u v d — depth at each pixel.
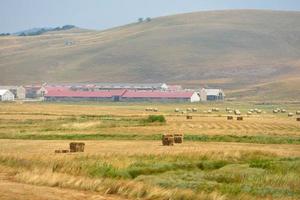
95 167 98.94
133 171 101.38
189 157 121.88
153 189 76.00
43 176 84.31
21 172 91.25
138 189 75.62
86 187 78.94
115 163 107.69
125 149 143.50
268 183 89.94
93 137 189.25
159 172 103.62
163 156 122.94
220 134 197.88
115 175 95.25
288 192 81.94
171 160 118.25
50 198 70.25
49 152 135.75
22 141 172.88
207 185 84.75
